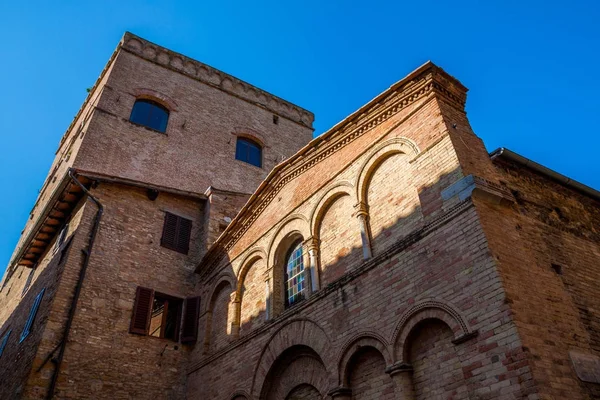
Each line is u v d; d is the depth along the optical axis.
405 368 8.73
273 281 13.77
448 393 7.95
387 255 10.15
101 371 14.09
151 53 27.34
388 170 11.45
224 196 19.98
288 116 31.83
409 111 11.46
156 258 17.38
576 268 9.71
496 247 8.27
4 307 24.19
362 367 9.90
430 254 9.20
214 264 17.30
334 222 12.52
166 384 15.22
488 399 7.23
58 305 14.36
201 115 26.84
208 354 15.50
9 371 15.14
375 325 9.73
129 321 15.47
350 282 10.88
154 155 23.16
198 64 29.19
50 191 26.66
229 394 13.43
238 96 29.84
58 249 17.12
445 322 8.34
